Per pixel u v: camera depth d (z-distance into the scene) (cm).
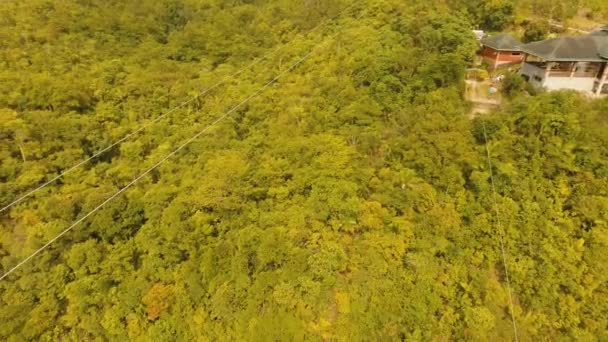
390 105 3556
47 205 3106
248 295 2583
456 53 3853
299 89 4166
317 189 2892
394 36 4450
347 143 3322
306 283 2511
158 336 2659
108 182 3481
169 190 3167
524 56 3869
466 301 2517
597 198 2638
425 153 2969
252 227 2791
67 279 2814
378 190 2892
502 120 3061
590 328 2367
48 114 3884
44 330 2698
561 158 2812
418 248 2634
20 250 2948
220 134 3884
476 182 2803
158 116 4378
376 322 2488
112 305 2753
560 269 2503
